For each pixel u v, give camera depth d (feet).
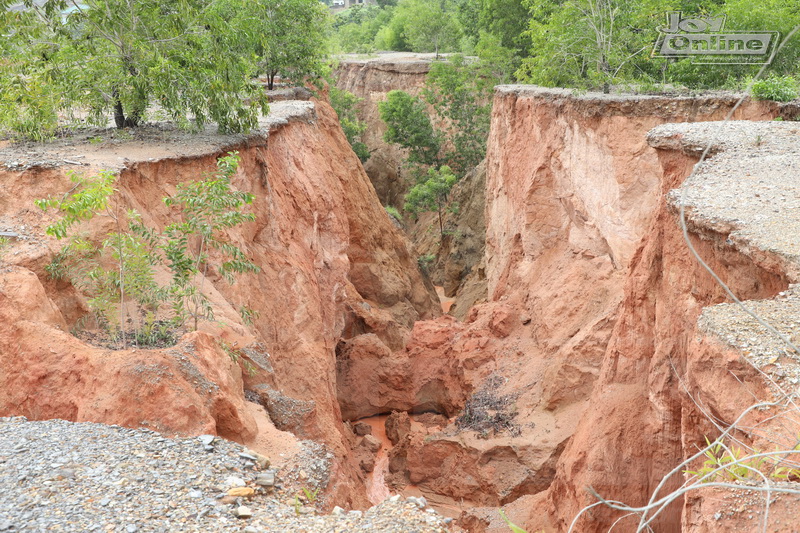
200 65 57.98
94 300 34.65
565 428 60.29
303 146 76.18
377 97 196.85
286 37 104.63
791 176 36.37
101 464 24.00
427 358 82.89
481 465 61.67
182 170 50.01
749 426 19.35
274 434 32.81
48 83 52.08
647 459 40.57
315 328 60.03
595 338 61.00
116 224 39.47
